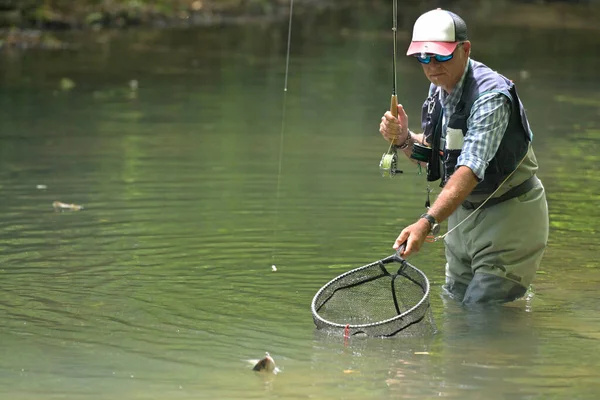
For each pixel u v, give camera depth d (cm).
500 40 4944
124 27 5234
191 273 1536
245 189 2108
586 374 1109
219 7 5953
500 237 1378
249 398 1035
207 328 1275
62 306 1364
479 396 1043
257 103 3231
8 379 1089
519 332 1267
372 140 2642
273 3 6350
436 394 1046
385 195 2061
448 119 1343
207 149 2525
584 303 1398
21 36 4662
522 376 1104
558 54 4472
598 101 3284
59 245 1680
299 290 1455
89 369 1122
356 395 1044
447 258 1473
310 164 2350
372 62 4197
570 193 2077
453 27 1291
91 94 3391
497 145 1287
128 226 1811
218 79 3731
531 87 3566
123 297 1409
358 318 1330
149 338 1234
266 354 1166
